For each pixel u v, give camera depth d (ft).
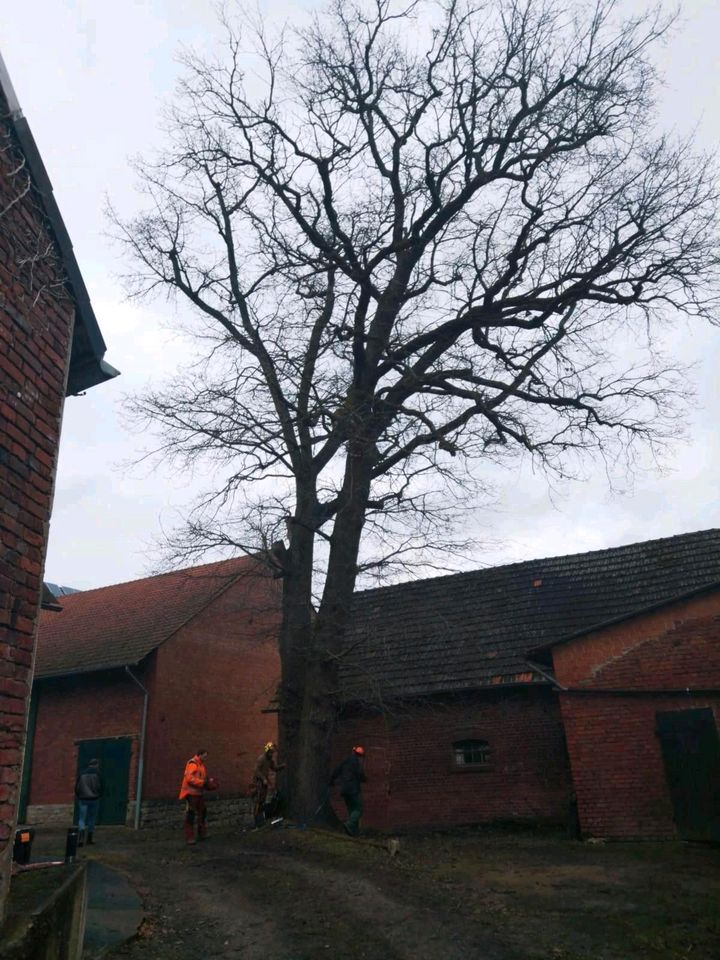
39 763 78.18
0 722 15.97
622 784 45.37
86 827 52.54
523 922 27.30
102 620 89.30
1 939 14.53
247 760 80.28
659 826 44.24
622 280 55.62
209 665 79.05
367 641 53.93
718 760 44.04
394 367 55.47
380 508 51.96
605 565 61.31
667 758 45.16
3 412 17.34
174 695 74.79
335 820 48.62
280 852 41.22
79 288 21.40
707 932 25.67
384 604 70.44
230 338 54.44
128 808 69.97
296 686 51.52
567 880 33.88
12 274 18.48
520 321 56.39
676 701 45.98
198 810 47.65
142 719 72.33
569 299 55.26
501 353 56.70
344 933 26.27
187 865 39.22
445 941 25.17
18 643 16.90
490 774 54.95
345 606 51.93
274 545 51.13
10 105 19.42
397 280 57.77
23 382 18.39
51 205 20.35
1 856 15.52
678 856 38.91
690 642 46.62
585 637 48.57
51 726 78.95
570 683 47.91
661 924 26.71
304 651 50.57
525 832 50.16
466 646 59.52
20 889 18.79
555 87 56.13
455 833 51.19
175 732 73.97
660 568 57.72
